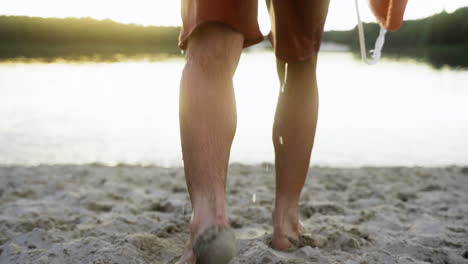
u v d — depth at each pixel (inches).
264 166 221.3
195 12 59.7
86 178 184.2
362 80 735.7
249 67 1078.4
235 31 60.1
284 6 82.2
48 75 796.0
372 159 257.3
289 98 90.3
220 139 58.1
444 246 103.0
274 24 85.8
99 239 91.5
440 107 456.4
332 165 243.8
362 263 86.6
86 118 389.1
